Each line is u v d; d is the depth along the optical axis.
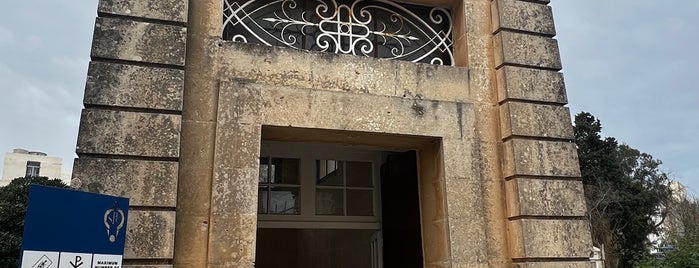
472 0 6.26
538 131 5.82
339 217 7.52
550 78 6.07
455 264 5.35
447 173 5.58
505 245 5.63
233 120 5.03
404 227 6.58
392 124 5.53
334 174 7.73
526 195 5.56
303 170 7.61
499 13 6.11
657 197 29.94
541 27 6.22
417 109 5.66
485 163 5.79
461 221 5.48
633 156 31.20
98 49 4.76
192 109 5.00
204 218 4.80
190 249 4.70
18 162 39.44
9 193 8.80
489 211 5.66
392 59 5.85
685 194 33.75
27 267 3.27
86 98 4.63
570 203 5.72
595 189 28.67
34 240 3.33
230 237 4.75
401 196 6.75
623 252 27.69
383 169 7.46
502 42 6.02
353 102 5.46
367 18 6.14
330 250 9.76
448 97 5.88
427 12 6.40
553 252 5.48
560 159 5.83
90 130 4.57
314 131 5.38
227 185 4.86
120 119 4.67
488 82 6.05
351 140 5.75
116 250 3.85
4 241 8.12
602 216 27.81
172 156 4.72
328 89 5.47
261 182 7.43
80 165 4.48
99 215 3.76
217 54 5.22
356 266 8.70
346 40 5.99
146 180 4.61
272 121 5.15
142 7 4.99
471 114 5.85
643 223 28.81
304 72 5.45
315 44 5.89
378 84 5.67
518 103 5.86
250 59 5.31
